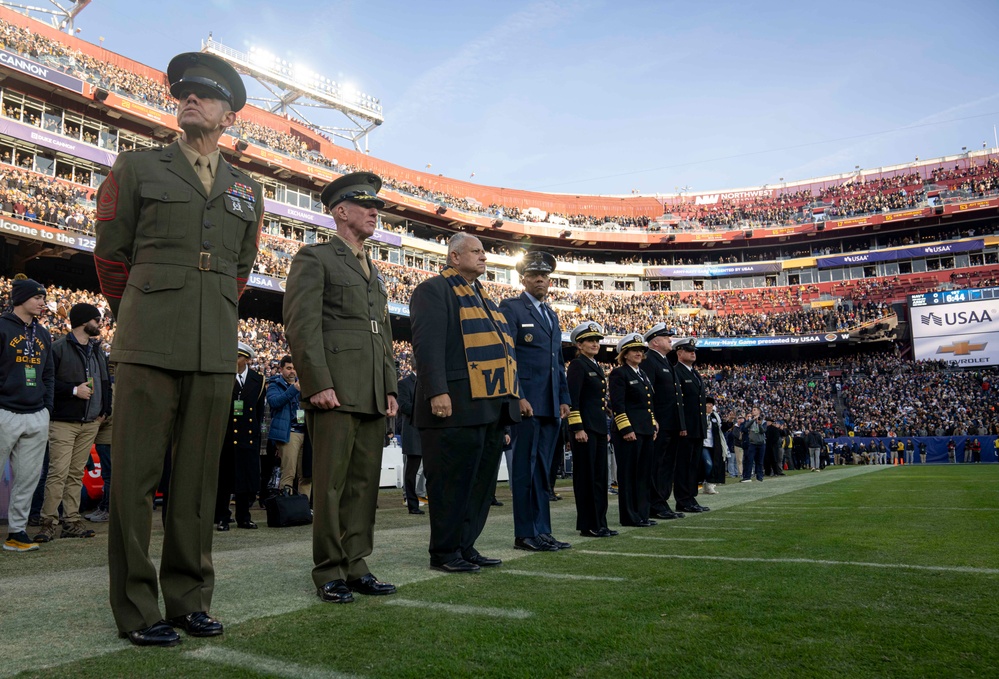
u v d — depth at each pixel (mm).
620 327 43875
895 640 2414
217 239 2979
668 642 2430
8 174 23609
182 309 2838
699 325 44031
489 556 4801
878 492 10531
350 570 3525
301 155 37125
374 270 4031
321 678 2127
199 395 2883
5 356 5238
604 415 6203
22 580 3938
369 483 3732
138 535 2713
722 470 11773
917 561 4062
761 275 48812
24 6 30625
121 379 2758
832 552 4480
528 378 5449
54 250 24750
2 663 2326
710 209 52969
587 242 49219
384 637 2561
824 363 42188
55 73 26062
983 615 2756
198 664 2291
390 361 3969
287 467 8586
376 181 4059
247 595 3416
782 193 52625
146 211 2852
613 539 5625
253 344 27422
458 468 4215
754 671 2121
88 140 28406
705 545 5039
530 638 2506
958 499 8727
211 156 3092
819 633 2518
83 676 2182
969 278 42625
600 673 2127
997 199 42625
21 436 5309
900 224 45844
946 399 34938
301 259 3721
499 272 47219
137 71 33594
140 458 2742
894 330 39156
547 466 5480
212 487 2959
